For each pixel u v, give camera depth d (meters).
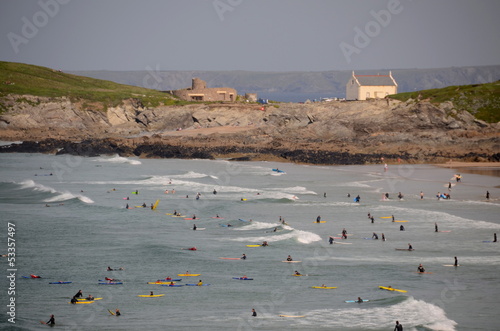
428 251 98.69
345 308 72.50
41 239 108.81
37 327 66.88
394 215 126.19
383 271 87.75
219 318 69.75
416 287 79.94
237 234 113.12
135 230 116.75
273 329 66.00
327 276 85.88
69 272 88.62
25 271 88.88
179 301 76.12
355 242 105.56
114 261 94.62
